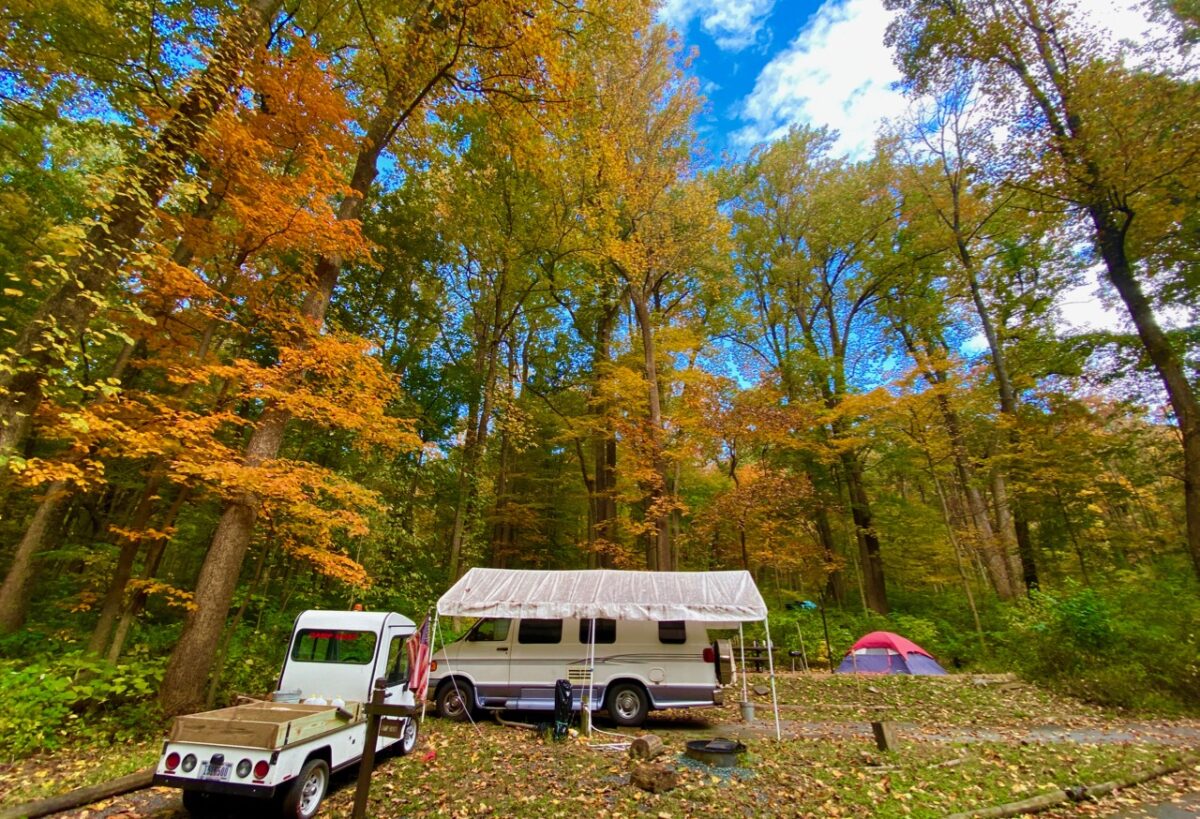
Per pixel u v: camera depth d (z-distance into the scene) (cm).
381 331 1844
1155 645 1137
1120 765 641
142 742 662
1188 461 1216
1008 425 1744
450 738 793
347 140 970
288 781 464
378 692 432
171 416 763
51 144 1212
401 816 489
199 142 736
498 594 933
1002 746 737
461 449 1827
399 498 1527
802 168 2612
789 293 2603
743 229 2695
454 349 2133
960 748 723
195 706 744
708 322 2509
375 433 949
